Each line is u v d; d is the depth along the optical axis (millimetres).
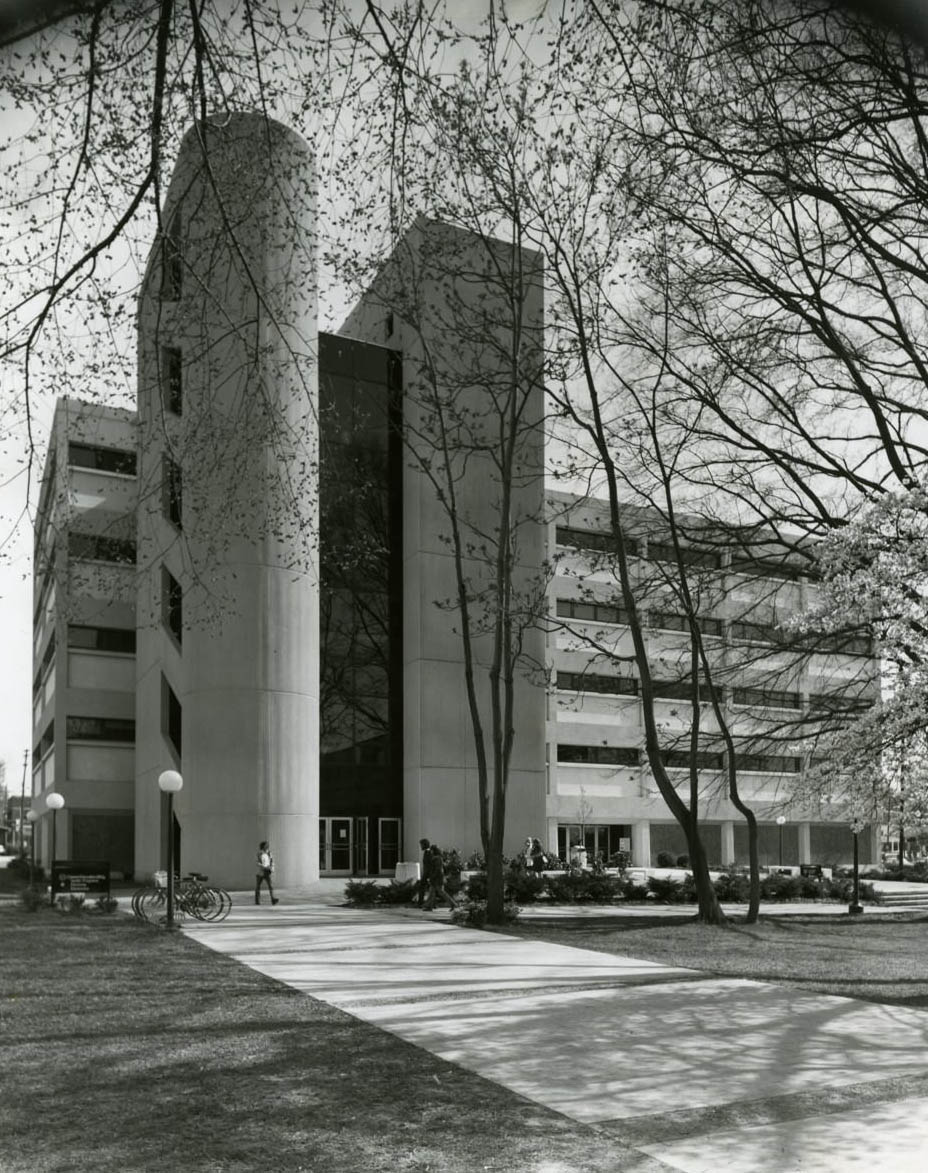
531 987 12555
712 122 9406
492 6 6379
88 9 5715
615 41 6742
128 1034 9570
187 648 34188
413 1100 7363
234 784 33344
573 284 21141
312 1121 6820
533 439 42281
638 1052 8961
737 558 23719
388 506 43875
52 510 8562
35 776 61500
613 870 49656
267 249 8609
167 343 8492
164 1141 6383
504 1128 6707
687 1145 6379
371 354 44094
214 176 7336
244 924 21266
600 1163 6027
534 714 44281
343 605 43125
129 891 34375
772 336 19422
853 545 15352
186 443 9234
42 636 54500
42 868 42750
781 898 33688
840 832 68625
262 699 33688
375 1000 11531
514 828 43188
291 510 11375
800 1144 6395
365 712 43031
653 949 17000
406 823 42688
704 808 61000
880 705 16859
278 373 9867
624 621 57875
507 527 22688
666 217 14820
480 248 25953
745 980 13281
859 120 8531
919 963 15727
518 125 9727
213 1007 10969
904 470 17531
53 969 13922
